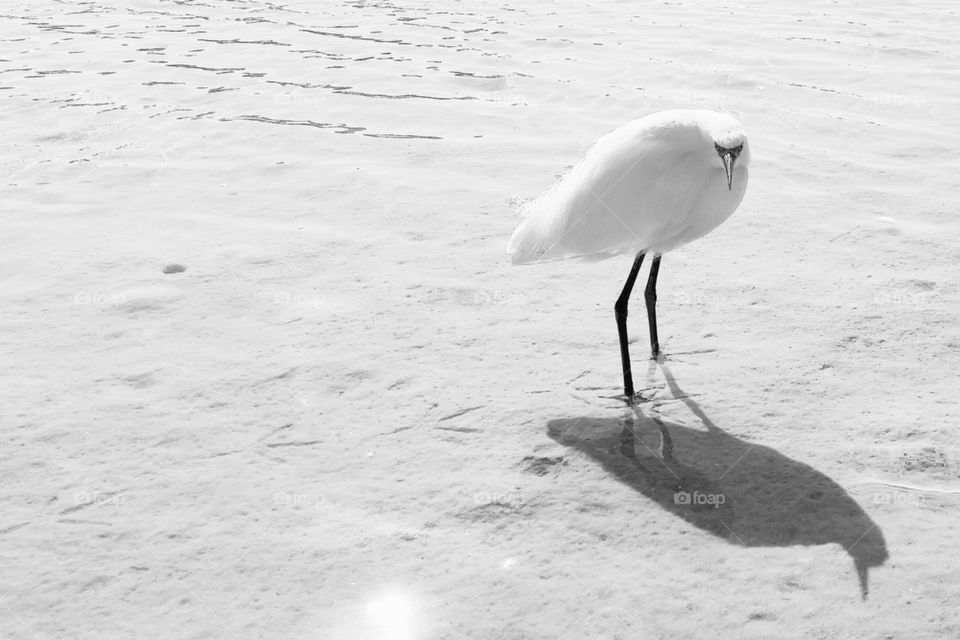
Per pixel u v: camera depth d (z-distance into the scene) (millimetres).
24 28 14180
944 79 10289
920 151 8156
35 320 5492
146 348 5191
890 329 5129
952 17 13242
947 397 4480
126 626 3293
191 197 7441
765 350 4973
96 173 8008
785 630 3191
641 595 3369
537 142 8586
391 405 4609
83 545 3695
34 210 7199
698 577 3449
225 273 6066
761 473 4012
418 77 10906
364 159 8250
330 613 3328
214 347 5191
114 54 12383
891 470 3988
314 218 6961
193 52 12406
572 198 4543
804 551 3557
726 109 9430
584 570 3506
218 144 8727
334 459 4219
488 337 5211
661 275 5938
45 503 3949
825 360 4848
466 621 3271
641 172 4398
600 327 5309
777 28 12906
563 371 4855
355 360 5008
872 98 9688
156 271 6121
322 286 5879
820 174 7668
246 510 3885
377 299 5676
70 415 4566
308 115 9562
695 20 13648
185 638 3229
